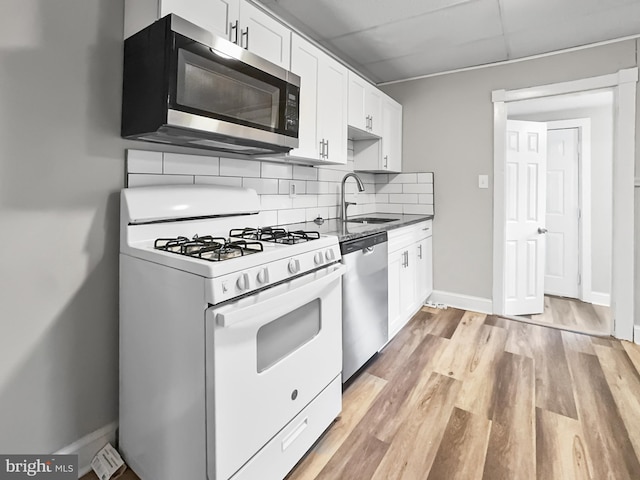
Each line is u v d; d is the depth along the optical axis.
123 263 1.36
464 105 3.17
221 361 1.04
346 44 2.62
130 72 1.37
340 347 1.66
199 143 1.59
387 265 2.33
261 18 1.69
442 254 3.35
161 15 1.28
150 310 1.23
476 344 2.50
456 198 3.25
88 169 1.34
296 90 1.75
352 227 2.26
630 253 2.53
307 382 1.42
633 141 2.49
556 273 3.95
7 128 1.13
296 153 1.97
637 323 2.54
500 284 3.09
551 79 2.79
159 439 1.22
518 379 2.02
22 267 1.19
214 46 1.35
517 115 3.98
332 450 1.48
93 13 1.32
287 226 2.33
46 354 1.26
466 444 1.50
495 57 2.89
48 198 1.24
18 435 1.21
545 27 2.38
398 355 2.34
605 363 2.21
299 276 1.37
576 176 3.78
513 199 3.31
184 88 1.26
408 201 3.48
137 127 1.35
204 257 1.13
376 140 3.08
